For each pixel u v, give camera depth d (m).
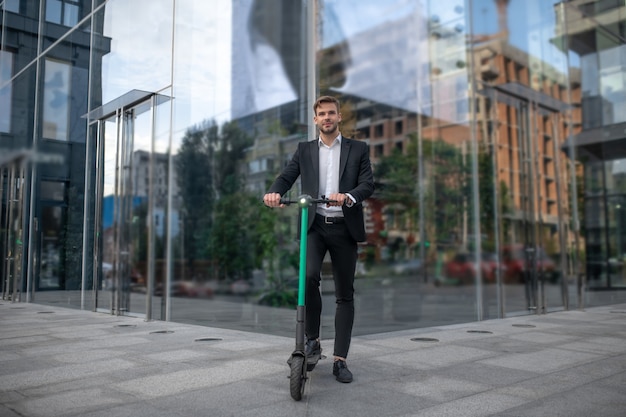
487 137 9.81
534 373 2.63
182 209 11.95
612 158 8.07
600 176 7.96
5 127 7.93
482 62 11.35
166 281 10.88
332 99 2.65
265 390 2.25
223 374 2.59
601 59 8.12
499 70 10.37
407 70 16.45
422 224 13.34
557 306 6.98
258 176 14.00
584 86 8.19
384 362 2.93
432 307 7.52
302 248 2.32
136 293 6.65
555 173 7.52
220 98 12.99
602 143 7.98
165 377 2.52
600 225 7.78
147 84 6.46
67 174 7.11
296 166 2.72
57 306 7.20
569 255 7.30
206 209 12.63
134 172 6.53
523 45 9.53
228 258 12.53
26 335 4.20
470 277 11.14
